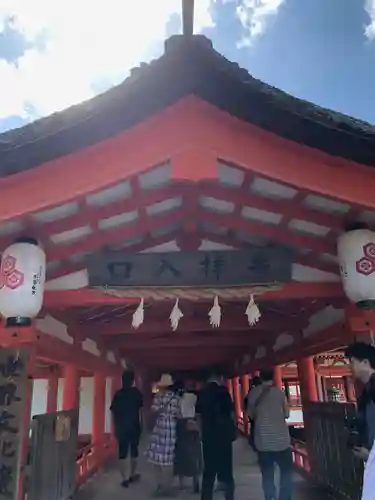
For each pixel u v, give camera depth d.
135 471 7.73
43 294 4.07
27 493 4.18
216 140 2.92
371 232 3.75
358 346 3.02
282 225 4.19
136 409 6.97
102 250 4.41
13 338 4.41
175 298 4.35
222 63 2.72
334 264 4.45
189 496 5.95
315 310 6.26
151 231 4.37
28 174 2.94
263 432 4.67
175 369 17.58
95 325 7.66
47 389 11.96
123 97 2.77
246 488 6.57
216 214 4.23
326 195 2.97
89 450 8.06
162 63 2.72
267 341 9.64
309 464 6.73
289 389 20.25
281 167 2.95
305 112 2.81
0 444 4.13
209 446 4.88
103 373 9.09
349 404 4.98
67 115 2.78
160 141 2.92
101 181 2.91
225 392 5.11
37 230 3.76
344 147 2.91
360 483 4.68
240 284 4.29
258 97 2.79
